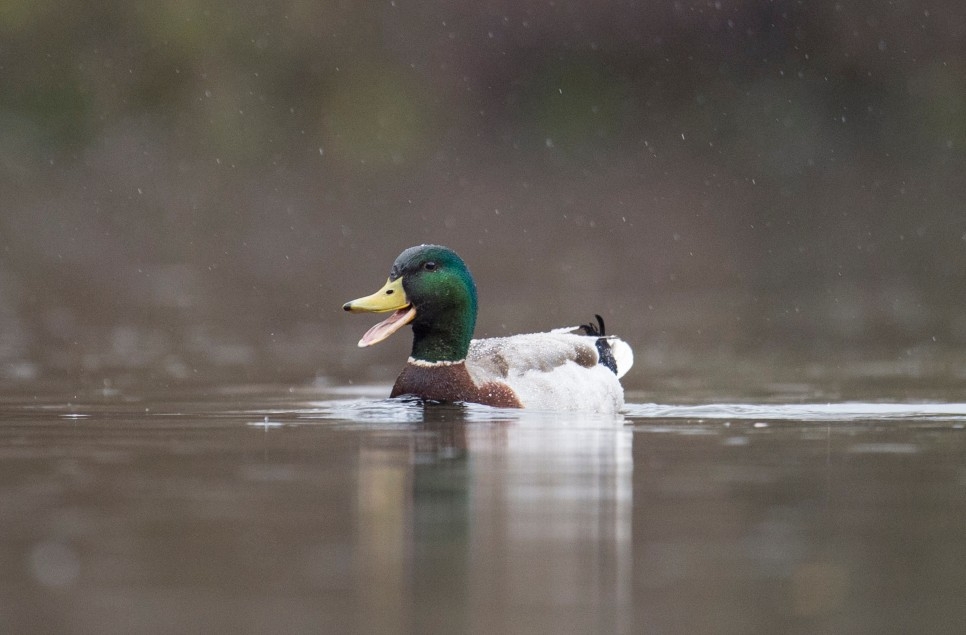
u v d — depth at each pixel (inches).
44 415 397.7
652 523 245.6
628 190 1378.0
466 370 411.5
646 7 1462.8
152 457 313.9
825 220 1323.8
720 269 1111.0
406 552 224.7
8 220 1149.1
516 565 217.2
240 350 631.8
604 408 417.7
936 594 204.4
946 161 1378.0
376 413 395.5
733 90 1444.4
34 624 186.9
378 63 1400.1
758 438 349.1
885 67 1419.8
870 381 502.3
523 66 1456.7
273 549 225.3
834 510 257.8
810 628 189.9
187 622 188.2
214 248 1165.1
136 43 1306.6
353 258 1128.8
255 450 324.5
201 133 1295.5
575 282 1017.5
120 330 711.1
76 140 1262.3
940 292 930.1
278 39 1363.2
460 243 1237.7
